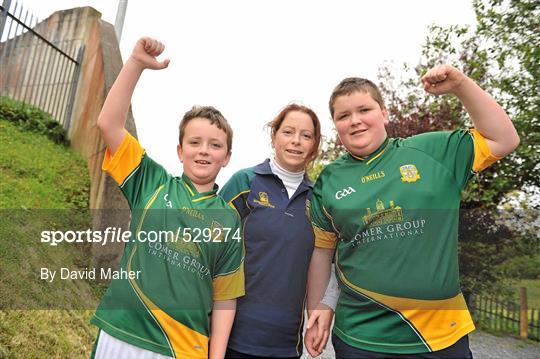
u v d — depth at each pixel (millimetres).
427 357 1870
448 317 1924
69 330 3422
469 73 5801
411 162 2037
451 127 6129
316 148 2559
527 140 4730
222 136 2166
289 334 2195
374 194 2014
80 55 8016
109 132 2016
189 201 2084
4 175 5508
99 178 6113
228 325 2070
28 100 7891
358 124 2105
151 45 1987
